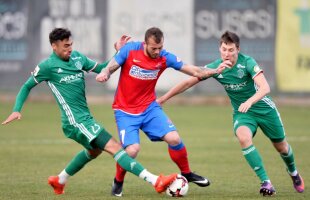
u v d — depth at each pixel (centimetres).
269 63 5881
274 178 2841
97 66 2395
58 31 2281
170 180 2216
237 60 2406
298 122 5125
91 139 2270
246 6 5881
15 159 3431
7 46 6153
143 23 5994
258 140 4294
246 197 2341
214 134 4509
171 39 5969
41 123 5122
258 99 2280
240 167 3142
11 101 6212
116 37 6016
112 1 6012
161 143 4206
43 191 2505
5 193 2455
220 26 5909
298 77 5866
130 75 2353
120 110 2384
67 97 2314
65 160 3412
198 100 6316
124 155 2252
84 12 6041
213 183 2692
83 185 2662
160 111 2398
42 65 2319
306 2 5831
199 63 5938
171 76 5900
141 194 2425
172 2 5959
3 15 6134
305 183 2702
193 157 3497
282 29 5862
